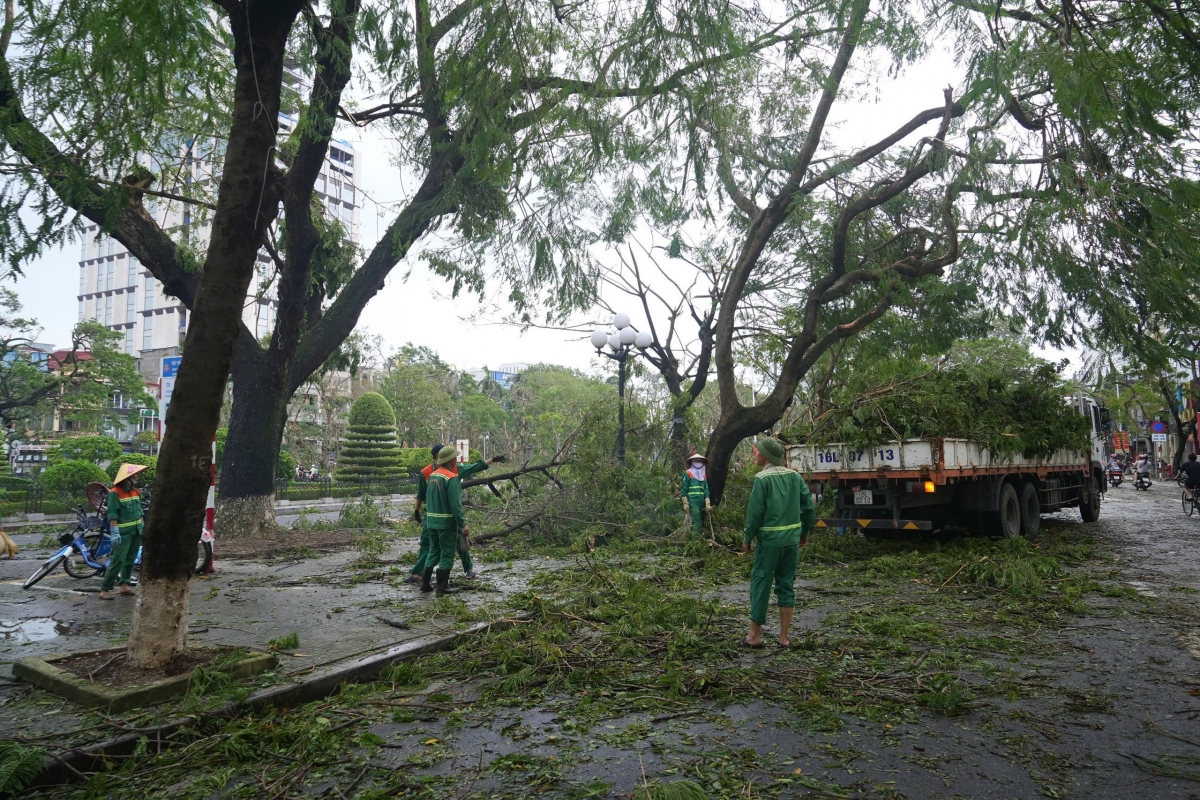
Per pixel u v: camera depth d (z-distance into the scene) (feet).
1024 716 14.46
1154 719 14.33
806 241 53.01
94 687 15.71
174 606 17.17
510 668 18.43
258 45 17.90
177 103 26.94
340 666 17.95
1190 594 27.02
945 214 41.83
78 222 21.20
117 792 12.07
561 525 44.75
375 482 126.72
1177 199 28.27
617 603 25.77
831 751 12.84
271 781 12.09
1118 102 21.74
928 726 14.03
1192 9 18.79
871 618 23.16
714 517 43.55
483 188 39.14
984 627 22.20
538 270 39.37
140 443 134.62
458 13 28.17
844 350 55.42
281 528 49.60
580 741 13.52
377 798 11.24
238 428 48.24
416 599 26.96
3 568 37.17
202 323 17.16
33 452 126.31
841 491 38.83
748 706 15.30
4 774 11.93
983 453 39.04
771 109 41.50
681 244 41.88
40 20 20.10
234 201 17.39
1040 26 30.19
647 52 27.30
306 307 53.26
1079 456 51.98
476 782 11.83
